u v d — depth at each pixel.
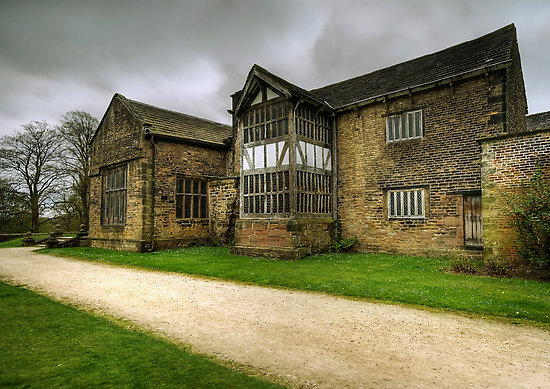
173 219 15.30
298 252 11.26
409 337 4.69
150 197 14.52
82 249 15.84
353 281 7.80
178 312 5.86
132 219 14.79
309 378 3.54
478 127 10.71
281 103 12.40
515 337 4.68
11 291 7.23
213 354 4.14
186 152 16.06
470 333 4.84
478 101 10.75
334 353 4.17
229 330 4.99
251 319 5.48
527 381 3.47
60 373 3.46
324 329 5.02
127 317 5.60
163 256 12.39
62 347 4.15
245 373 3.64
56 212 26.83
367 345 4.42
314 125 13.13
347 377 3.56
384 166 12.65
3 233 25.48
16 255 14.21
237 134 16.94
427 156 11.70
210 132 18.12
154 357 3.89
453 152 11.16
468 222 10.83
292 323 5.29
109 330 4.80
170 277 8.91
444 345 4.41
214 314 5.75
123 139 15.68
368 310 5.94
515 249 8.38
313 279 8.09
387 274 8.56
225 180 15.94
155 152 14.86
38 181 25.70
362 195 13.16
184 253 13.23
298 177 12.09
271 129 12.64
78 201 27.62
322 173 13.32
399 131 12.36
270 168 12.49
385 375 3.60
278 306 6.21
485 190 8.88
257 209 12.80
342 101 14.30
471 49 12.11
